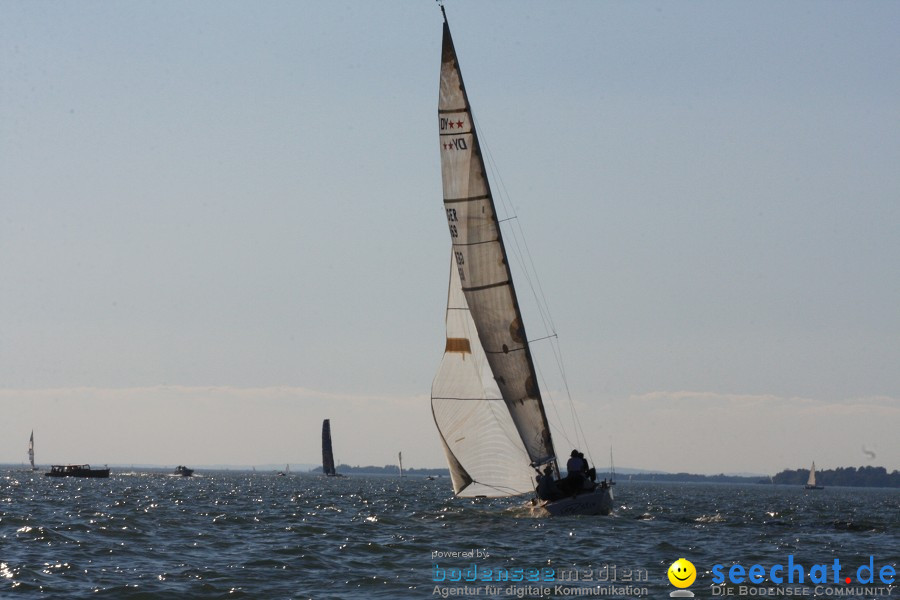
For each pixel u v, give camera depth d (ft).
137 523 525.75
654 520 574.15
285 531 497.05
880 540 494.59
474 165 548.31
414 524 529.04
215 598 315.78
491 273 551.59
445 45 548.31
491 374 560.61
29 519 536.42
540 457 557.74
